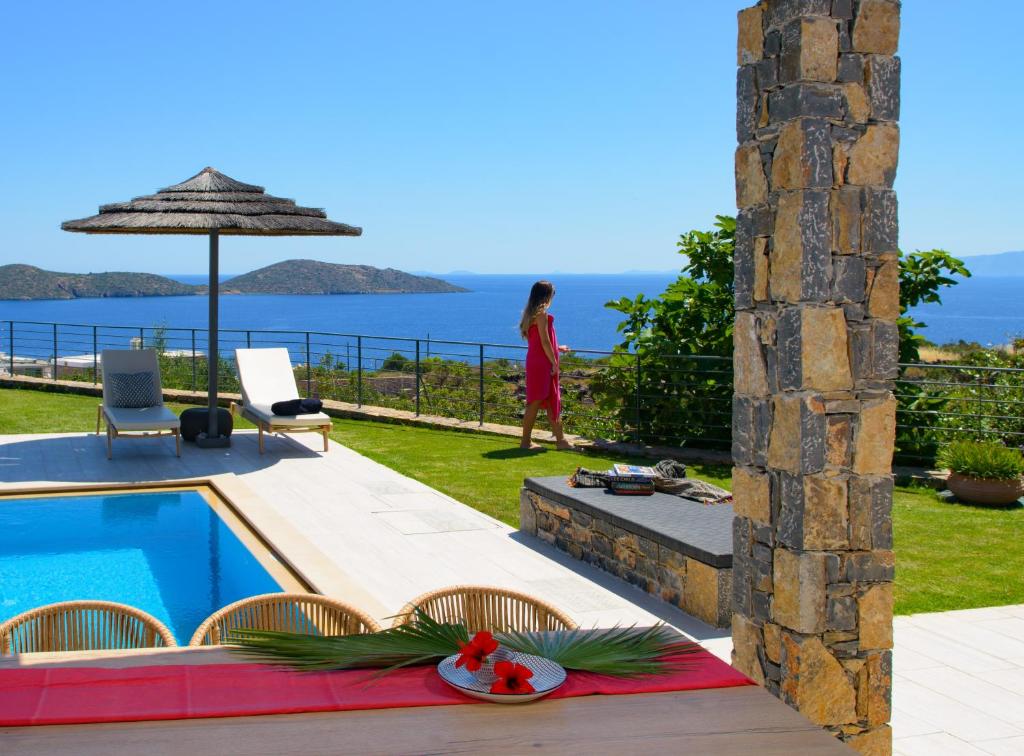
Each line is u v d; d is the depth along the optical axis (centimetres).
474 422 1206
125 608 330
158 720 217
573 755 204
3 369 1617
